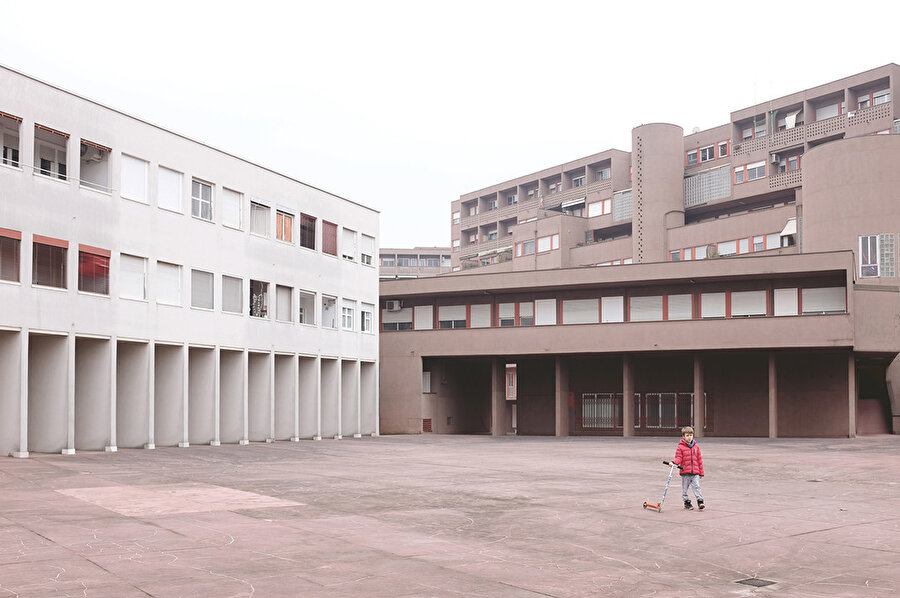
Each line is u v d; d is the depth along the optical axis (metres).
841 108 59.59
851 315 38.91
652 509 14.81
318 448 32.25
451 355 47.06
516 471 22.30
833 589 9.03
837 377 42.66
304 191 40.28
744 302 43.06
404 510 14.64
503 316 48.31
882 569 10.05
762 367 44.47
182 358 32.12
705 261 42.53
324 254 41.56
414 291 49.16
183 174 32.78
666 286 44.69
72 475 19.81
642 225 64.81
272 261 37.69
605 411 47.88
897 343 39.50
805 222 47.81
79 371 29.06
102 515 13.54
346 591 8.66
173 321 31.77
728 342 40.91
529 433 49.94
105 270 28.97
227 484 18.42
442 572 9.66
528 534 12.30
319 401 40.19
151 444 30.33
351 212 44.03
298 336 39.19
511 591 8.81
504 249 84.12
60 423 27.03
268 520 13.28
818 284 41.66
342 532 12.27
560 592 8.80
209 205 34.28
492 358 47.56
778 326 40.03
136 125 30.59
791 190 59.38
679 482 19.47
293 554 10.56
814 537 12.12
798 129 60.09
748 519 13.75
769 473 22.00
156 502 15.21
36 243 26.61
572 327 44.31
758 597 8.68
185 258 32.56
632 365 45.12
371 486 18.34
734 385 45.03
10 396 25.67
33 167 26.66
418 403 47.16
